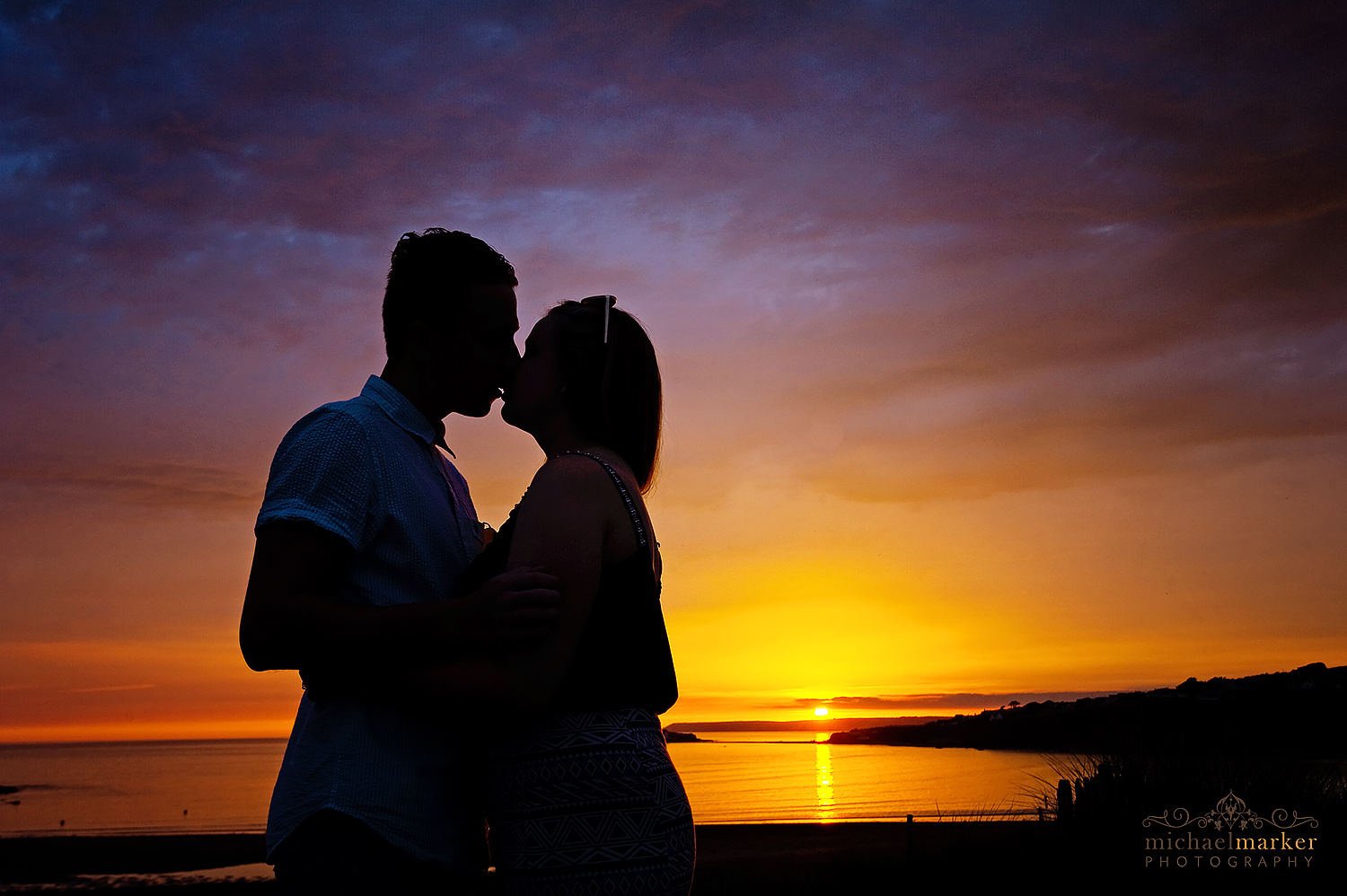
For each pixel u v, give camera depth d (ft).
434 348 6.92
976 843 26.25
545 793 5.67
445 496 6.92
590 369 6.62
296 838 5.99
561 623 5.63
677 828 5.95
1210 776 22.02
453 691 5.58
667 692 6.16
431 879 6.26
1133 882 19.48
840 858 37.09
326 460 6.08
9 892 90.63
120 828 214.48
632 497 6.16
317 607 5.62
